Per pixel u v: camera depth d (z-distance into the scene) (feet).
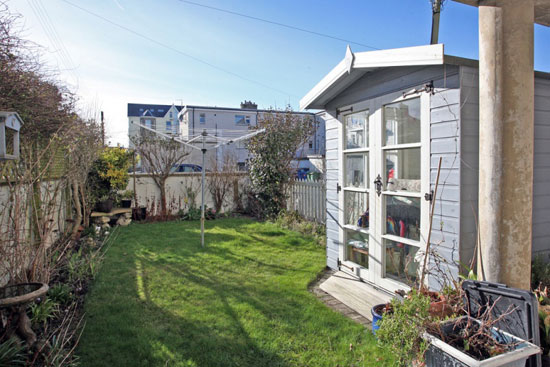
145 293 13.70
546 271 10.64
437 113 10.91
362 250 15.14
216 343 9.82
